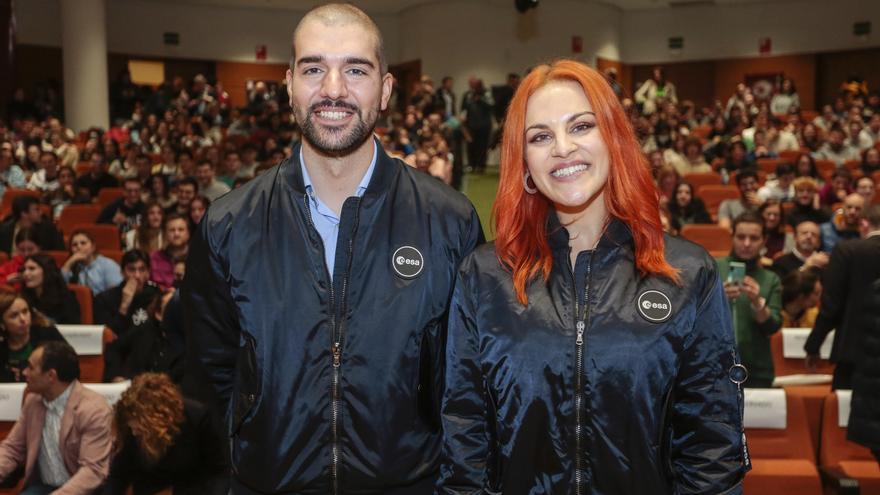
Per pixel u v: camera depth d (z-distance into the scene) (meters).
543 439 1.50
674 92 19.44
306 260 1.66
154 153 13.23
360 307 1.65
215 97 17.17
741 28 20.41
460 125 13.47
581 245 1.61
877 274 3.32
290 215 1.68
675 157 10.81
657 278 1.51
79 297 5.31
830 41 19.77
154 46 19.75
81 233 6.02
